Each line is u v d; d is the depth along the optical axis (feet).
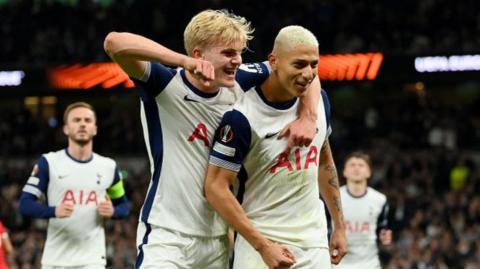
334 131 93.56
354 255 37.04
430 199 72.95
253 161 18.72
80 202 30.68
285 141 18.63
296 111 18.86
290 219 18.88
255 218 18.97
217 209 18.39
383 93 100.63
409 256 58.95
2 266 39.50
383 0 94.32
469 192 73.05
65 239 30.48
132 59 17.47
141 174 87.35
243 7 96.07
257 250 18.29
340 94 102.12
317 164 19.22
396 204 70.79
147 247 18.92
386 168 80.33
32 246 65.77
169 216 18.85
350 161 37.22
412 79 84.58
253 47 91.09
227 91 18.92
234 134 18.33
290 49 17.92
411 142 91.20
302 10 94.48
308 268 18.81
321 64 86.07
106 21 97.91
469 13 91.91
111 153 95.66
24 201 30.01
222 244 19.53
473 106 94.43
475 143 89.15
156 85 18.43
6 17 98.37
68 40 95.40
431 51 84.07
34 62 92.48
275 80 18.43
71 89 89.25
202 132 18.78
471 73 83.71
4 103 104.83
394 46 88.79
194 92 18.69
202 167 18.85
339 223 20.88
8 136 99.50
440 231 64.85
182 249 18.81
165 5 98.22
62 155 31.04
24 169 89.97
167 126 18.80
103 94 89.40
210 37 17.95
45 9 98.68
